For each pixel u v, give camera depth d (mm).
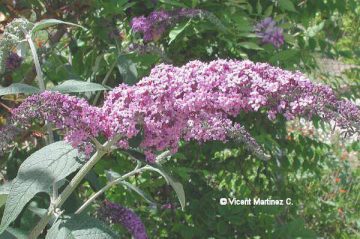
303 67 5711
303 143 5848
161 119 2359
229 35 4758
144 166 3150
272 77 2395
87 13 4695
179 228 5039
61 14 4488
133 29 4297
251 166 5605
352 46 7113
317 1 5621
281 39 4996
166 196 5316
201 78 2365
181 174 4539
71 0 4441
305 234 5125
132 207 5098
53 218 2939
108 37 4574
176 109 2359
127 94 2371
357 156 8617
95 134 2365
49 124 2930
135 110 2334
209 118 2459
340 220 7020
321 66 6648
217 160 5363
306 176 7027
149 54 4363
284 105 2363
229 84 2350
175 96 2342
